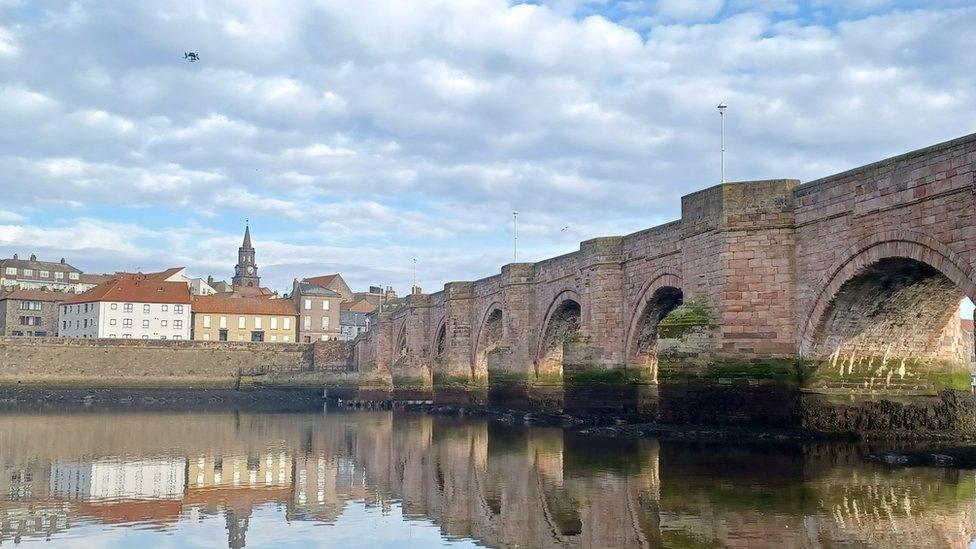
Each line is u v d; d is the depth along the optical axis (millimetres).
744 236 39094
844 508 21797
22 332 154500
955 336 39125
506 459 35312
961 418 38844
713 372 39469
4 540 19922
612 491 25344
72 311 148625
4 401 102062
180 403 102375
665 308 52438
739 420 38562
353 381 115562
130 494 26828
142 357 117375
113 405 96062
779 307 38250
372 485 28797
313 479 30422
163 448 41812
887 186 32812
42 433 51688
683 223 43094
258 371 122312
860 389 37750
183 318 144750
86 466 34031
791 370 37750
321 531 21016
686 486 25703
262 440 46656
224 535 20516
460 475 30750
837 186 35531
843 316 36438
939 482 25969
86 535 20516
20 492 27141
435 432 51750
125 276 151625
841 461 30922
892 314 36625
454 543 19453
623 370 54719
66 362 113312
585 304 58344
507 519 22156
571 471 29938
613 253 55594
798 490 24609
